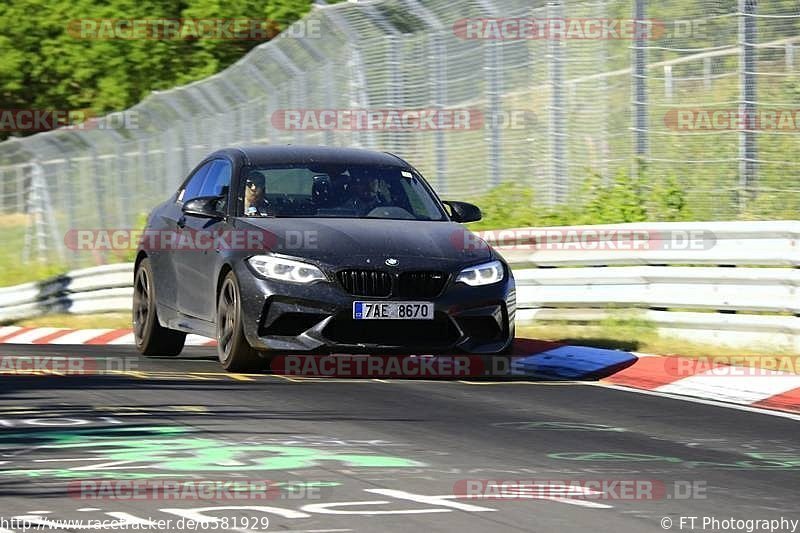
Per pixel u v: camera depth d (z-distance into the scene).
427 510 22.47
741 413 33.97
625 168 60.78
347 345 37.69
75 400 34.16
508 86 63.69
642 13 58.88
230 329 39.53
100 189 90.56
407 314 37.91
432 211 42.31
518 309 53.34
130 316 71.69
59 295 78.00
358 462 26.56
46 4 132.38
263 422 31.03
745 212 56.38
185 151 80.75
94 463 26.27
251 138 73.94
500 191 63.44
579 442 29.38
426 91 65.62
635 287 49.00
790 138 56.56
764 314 45.59
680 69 59.56
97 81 131.50
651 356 42.53
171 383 37.47
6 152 103.88
